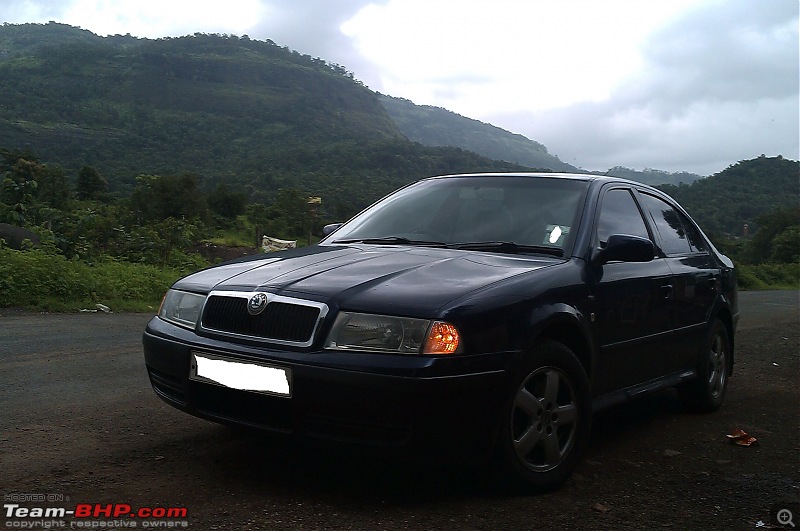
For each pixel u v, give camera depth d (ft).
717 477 12.73
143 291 38.27
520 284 11.23
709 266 17.84
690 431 15.90
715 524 10.54
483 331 10.28
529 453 11.34
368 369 9.75
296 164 605.31
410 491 11.13
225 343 10.80
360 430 9.94
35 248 38.32
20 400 15.71
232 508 10.16
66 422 14.21
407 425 9.77
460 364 9.95
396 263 11.85
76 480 11.07
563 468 11.63
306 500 10.57
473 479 11.66
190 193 143.23
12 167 125.18
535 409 11.14
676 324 15.55
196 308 11.67
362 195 389.39
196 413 11.25
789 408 18.33
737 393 20.13
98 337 24.34
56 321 28.02
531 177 14.94
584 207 13.78
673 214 17.54
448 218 14.23
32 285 32.63
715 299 17.65
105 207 112.16
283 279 11.22
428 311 10.03
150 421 14.47
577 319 11.91
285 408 10.27
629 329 13.61
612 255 12.94
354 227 15.12
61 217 53.11
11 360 19.94
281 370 10.18
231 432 13.84
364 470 11.95
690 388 17.13
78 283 34.09
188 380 11.21
